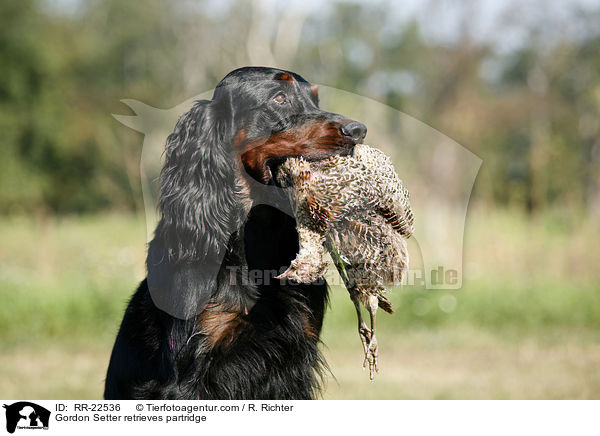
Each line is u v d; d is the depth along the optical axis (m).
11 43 50.41
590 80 43.94
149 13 53.97
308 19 41.38
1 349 14.21
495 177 30.75
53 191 50.50
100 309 15.73
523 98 42.22
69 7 60.44
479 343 14.43
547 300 16.25
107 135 48.59
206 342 6.40
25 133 50.75
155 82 52.03
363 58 38.16
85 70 55.91
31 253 24.30
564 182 29.17
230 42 43.12
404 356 13.38
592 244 20.08
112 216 36.44
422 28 35.31
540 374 11.79
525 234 21.12
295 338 6.61
